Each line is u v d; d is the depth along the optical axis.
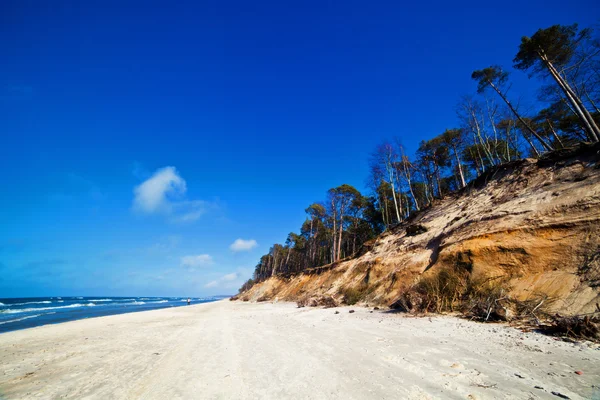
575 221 9.47
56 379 6.14
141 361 7.20
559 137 26.41
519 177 14.45
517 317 8.01
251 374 5.27
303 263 66.44
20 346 10.86
